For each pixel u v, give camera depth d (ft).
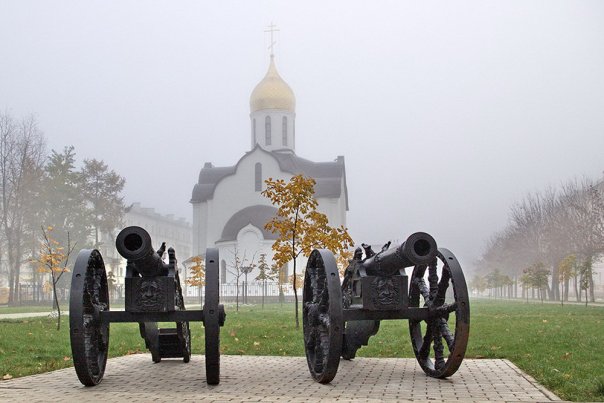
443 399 22.20
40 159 191.52
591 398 23.21
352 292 29.17
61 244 190.80
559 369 30.37
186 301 187.93
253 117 256.73
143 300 25.96
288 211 63.57
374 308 26.45
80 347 24.50
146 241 24.36
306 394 23.62
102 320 26.21
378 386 25.48
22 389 24.94
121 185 224.94
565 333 50.98
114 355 39.73
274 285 205.77
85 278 25.38
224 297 201.16
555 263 184.44
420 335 30.89
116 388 25.29
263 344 45.57
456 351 25.70
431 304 26.89
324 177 242.37
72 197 201.16
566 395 23.73
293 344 45.37
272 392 24.17
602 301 179.32
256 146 235.40
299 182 63.21
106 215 220.64
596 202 160.56
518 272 239.91
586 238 158.10
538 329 56.18
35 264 173.17
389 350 40.73
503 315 85.15
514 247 232.32
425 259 24.93
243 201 234.17
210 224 236.43
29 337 51.19
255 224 217.15
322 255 26.63
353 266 28.94
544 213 205.36
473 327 59.93
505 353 37.70
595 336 48.37
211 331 25.50
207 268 26.27
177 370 31.17
